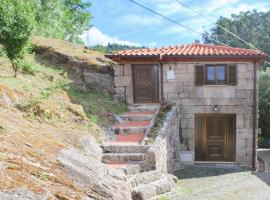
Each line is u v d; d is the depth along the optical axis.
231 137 15.47
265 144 26.70
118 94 16.06
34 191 4.66
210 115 15.58
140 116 14.09
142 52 16.05
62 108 11.42
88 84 16.52
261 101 27.16
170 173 12.79
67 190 5.32
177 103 15.40
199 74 15.24
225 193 10.45
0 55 12.42
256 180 12.34
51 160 6.32
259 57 14.55
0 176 4.64
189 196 9.95
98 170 7.46
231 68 15.04
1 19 10.88
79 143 9.60
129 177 9.42
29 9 11.73
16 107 9.41
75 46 20.64
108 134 12.23
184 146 15.42
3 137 6.25
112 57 15.52
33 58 16.97
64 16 32.22
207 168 14.45
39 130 8.50
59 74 16.03
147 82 15.99
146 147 11.09
